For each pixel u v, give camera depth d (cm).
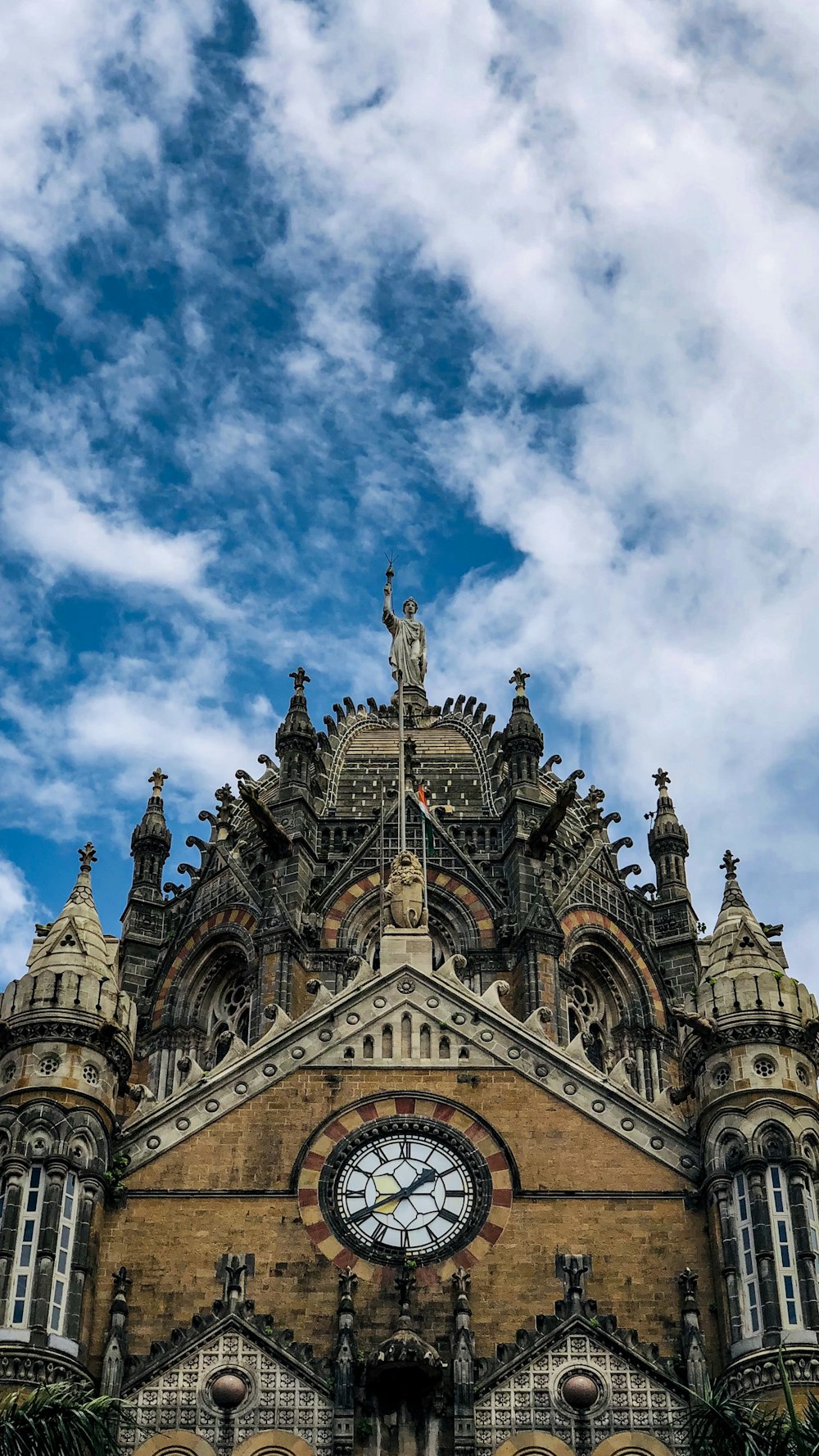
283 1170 4881
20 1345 4472
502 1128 4944
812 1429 4131
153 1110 4962
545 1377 4544
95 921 5288
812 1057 4953
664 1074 7112
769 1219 4681
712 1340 4625
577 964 7288
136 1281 4719
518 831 7344
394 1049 5078
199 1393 4534
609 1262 4734
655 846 7938
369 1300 4672
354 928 7194
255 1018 6881
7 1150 4766
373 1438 4462
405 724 8288
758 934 5181
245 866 7400
